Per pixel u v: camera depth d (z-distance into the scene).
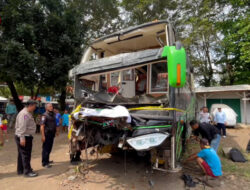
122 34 4.65
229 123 12.20
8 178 4.13
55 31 11.12
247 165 5.04
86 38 13.20
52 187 3.65
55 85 11.20
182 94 4.32
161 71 4.14
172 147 3.41
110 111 3.36
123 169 4.56
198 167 4.76
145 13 16.61
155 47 5.27
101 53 5.52
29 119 4.22
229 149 5.92
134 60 3.72
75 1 14.70
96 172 4.38
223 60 19.48
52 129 4.89
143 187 3.66
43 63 10.30
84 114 3.63
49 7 11.07
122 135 3.51
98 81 5.09
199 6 15.54
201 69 21.03
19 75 9.46
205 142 4.09
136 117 3.43
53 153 6.23
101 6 15.62
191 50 19.66
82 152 5.98
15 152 6.39
